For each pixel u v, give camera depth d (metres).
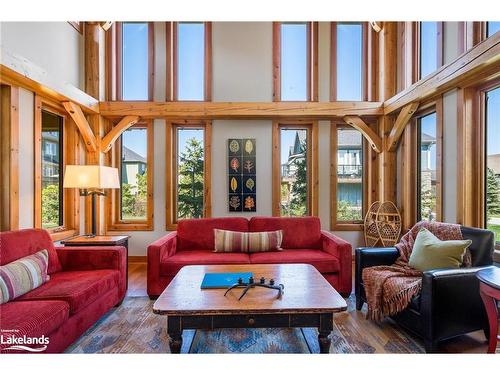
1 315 1.67
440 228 2.50
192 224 3.44
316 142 4.48
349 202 4.55
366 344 2.07
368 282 2.43
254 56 4.46
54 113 3.65
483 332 2.24
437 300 1.90
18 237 2.25
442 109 3.20
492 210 2.77
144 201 4.53
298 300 1.74
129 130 4.50
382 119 4.23
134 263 4.37
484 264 2.14
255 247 3.22
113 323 2.40
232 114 4.14
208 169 4.43
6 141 2.89
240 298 1.77
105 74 4.36
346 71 4.53
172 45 4.45
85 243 3.01
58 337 1.82
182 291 1.90
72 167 3.17
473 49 2.49
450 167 3.09
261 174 4.47
